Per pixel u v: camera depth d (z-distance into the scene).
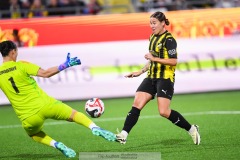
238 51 49.28
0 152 29.28
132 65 47.88
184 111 40.38
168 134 32.28
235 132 31.89
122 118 39.06
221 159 25.28
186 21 48.50
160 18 26.45
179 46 48.34
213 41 48.94
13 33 46.41
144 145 29.48
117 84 47.81
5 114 43.38
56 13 57.28
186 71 48.47
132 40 48.00
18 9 54.84
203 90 48.78
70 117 24.53
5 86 24.28
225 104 42.75
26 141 32.09
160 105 26.53
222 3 59.78
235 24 49.34
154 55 26.92
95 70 47.62
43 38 46.97
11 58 24.53
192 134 27.72
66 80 47.19
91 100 25.86
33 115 24.19
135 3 61.03
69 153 24.67
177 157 26.06
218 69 49.00
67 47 47.19
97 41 47.66
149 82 27.16
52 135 33.78
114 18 47.91
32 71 24.00
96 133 24.08
